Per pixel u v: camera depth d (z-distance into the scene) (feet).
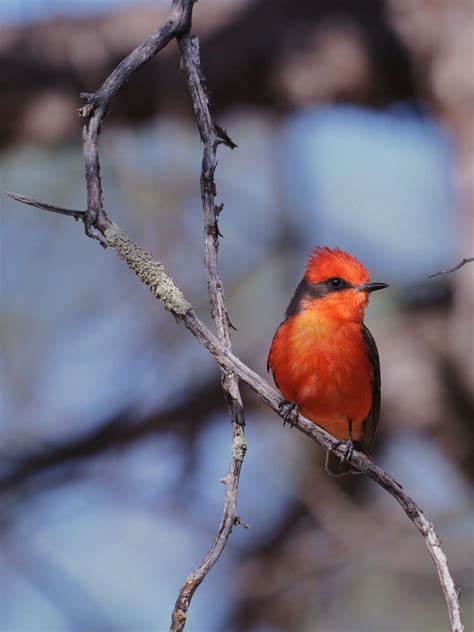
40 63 47.50
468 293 43.16
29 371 49.29
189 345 48.01
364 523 46.09
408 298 48.98
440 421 46.47
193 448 49.16
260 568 48.21
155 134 44.68
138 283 49.34
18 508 49.44
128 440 49.37
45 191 48.73
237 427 20.80
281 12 47.44
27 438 49.73
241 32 47.09
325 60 46.73
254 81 47.39
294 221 50.55
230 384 21.08
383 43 46.21
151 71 44.42
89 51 46.93
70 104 47.75
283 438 46.55
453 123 43.57
